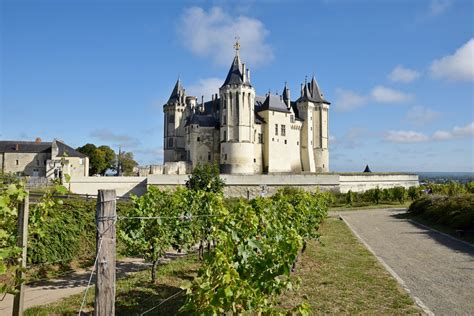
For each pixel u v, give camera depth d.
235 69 72.88
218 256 5.41
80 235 14.18
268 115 77.44
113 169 103.44
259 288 6.26
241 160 70.31
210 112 84.88
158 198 12.41
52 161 70.62
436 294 10.52
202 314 5.09
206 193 15.49
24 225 6.73
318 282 11.50
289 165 80.12
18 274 6.68
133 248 11.41
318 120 87.19
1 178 8.09
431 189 47.50
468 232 22.39
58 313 8.58
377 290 10.73
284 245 6.73
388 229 25.33
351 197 51.31
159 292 10.31
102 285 5.82
